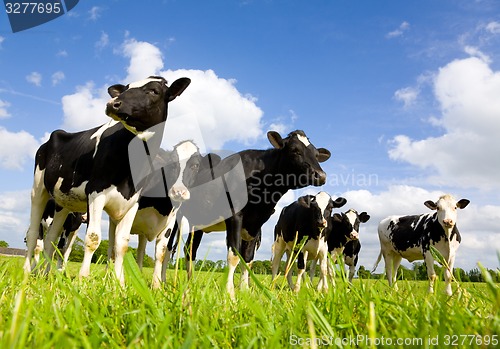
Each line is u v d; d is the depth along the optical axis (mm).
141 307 1898
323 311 2223
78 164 6434
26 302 2139
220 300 2652
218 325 1984
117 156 5930
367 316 1892
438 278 2215
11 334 1194
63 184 6684
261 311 1889
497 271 2074
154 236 7391
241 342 1730
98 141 6285
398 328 1686
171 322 1889
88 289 2988
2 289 2553
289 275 12250
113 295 2643
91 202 5918
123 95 5781
